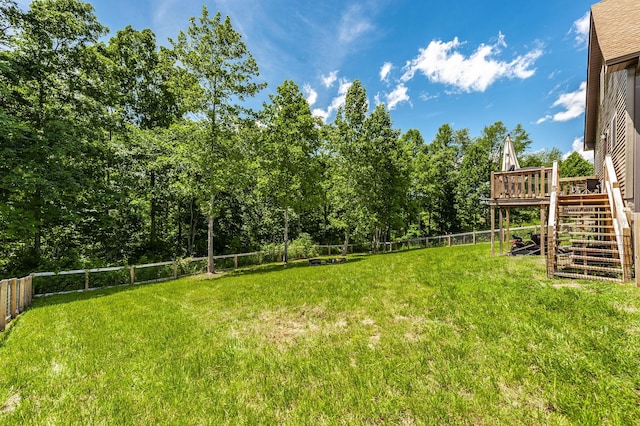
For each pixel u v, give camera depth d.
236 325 5.03
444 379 2.78
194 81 12.47
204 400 2.77
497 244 16.30
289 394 2.78
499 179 10.12
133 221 16.66
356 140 19.50
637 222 4.97
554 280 5.85
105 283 11.67
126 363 3.70
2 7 10.46
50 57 11.62
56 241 13.66
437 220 29.09
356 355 3.46
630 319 3.59
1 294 5.48
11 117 9.52
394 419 2.34
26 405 2.84
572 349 3.08
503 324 3.83
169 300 7.74
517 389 2.57
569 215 8.26
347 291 6.70
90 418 2.60
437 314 4.50
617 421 2.08
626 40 6.29
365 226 20.39
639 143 6.48
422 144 32.91
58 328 5.46
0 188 10.01
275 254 19.08
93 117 13.07
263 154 14.64
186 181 13.17
